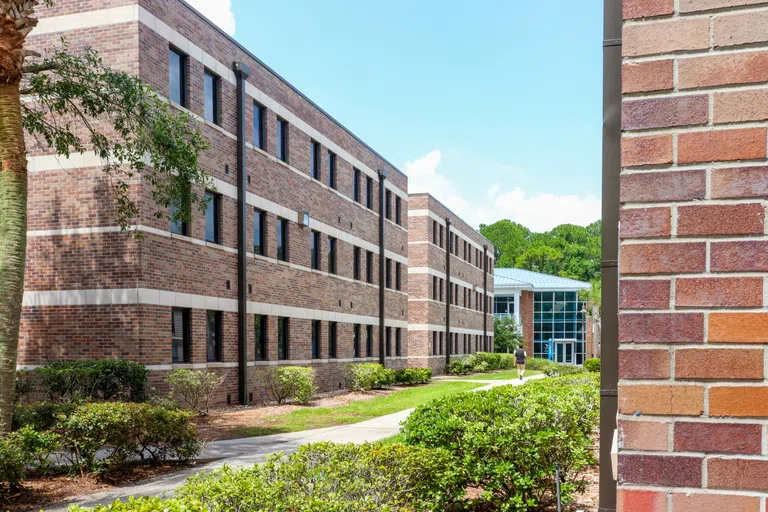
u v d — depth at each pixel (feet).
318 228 83.10
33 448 26.86
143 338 50.42
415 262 132.36
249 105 67.56
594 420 26.58
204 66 60.44
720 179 6.53
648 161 6.70
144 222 51.11
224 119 63.16
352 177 95.55
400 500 16.11
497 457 20.43
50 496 26.35
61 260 52.26
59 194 52.70
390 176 111.55
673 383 6.50
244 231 64.39
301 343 77.61
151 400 47.96
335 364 87.66
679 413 6.47
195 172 45.91
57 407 31.55
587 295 199.72
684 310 6.52
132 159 45.21
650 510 6.47
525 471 20.27
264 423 50.65
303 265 78.69
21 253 31.50
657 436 6.51
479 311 177.17
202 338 58.13
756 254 6.39
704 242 6.52
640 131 6.77
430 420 21.97
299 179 78.23
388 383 92.12
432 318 134.51
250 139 67.51
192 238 57.11
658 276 6.61
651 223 6.65
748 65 6.55
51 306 52.21
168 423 31.96
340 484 14.97
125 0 51.60
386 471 16.72
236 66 64.80
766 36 6.53
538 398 25.66
